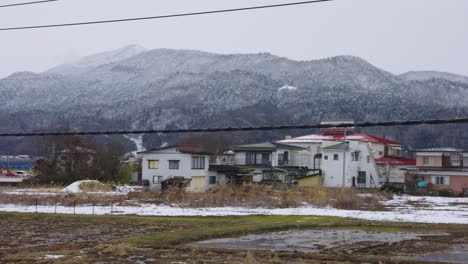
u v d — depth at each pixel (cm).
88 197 3872
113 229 2344
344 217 2925
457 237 2188
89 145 6888
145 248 1775
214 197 3706
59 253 1650
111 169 6303
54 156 6162
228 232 2234
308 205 3662
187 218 2830
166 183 5366
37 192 4703
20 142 12000
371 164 6612
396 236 2209
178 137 13150
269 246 1909
